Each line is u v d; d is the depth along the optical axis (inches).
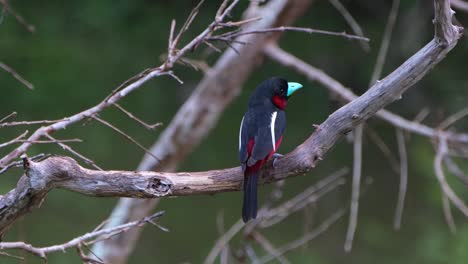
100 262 225.9
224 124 827.4
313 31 245.4
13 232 603.5
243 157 234.8
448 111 821.2
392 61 893.8
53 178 200.5
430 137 413.7
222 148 781.3
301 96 855.7
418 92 844.0
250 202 223.8
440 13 203.3
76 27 1047.0
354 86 917.2
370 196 707.4
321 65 919.7
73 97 863.7
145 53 979.9
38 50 980.6
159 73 252.8
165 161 526.9
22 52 972.6
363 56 910.4
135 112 842.8
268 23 481.7
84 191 204.1
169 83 887.1
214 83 514.0
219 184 220.7
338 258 602.5
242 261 384.8
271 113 264.1
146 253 603.2
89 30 1042.1
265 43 493.7
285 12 485.4
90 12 1058.1
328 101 840.3
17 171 661.9
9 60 945.5
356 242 627.2
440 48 211.6
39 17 1058.1
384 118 420.2
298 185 697.0
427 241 621.3
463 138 408.2
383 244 624.7
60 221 629.9
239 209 658.2
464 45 854.5
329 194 697.0
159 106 856.9
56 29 1040.2
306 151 226.1
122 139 776.3
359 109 220.2
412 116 833.5
